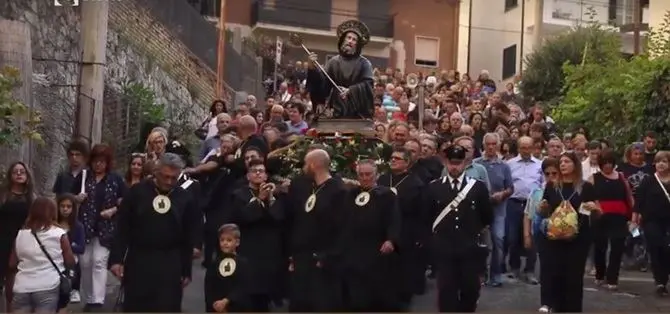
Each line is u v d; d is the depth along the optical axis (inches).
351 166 513.3
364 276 396.5
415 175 463.5
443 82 1171.9
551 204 433.1
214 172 500.1
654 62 762.8
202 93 1083.9
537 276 561.9
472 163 519.2
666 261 518.6
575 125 840.9
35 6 655.1
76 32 717.9
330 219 400.2
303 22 1840.6
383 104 968.9
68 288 386.6
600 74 882.1
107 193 456.8
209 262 499.5
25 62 550.0
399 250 401.7
